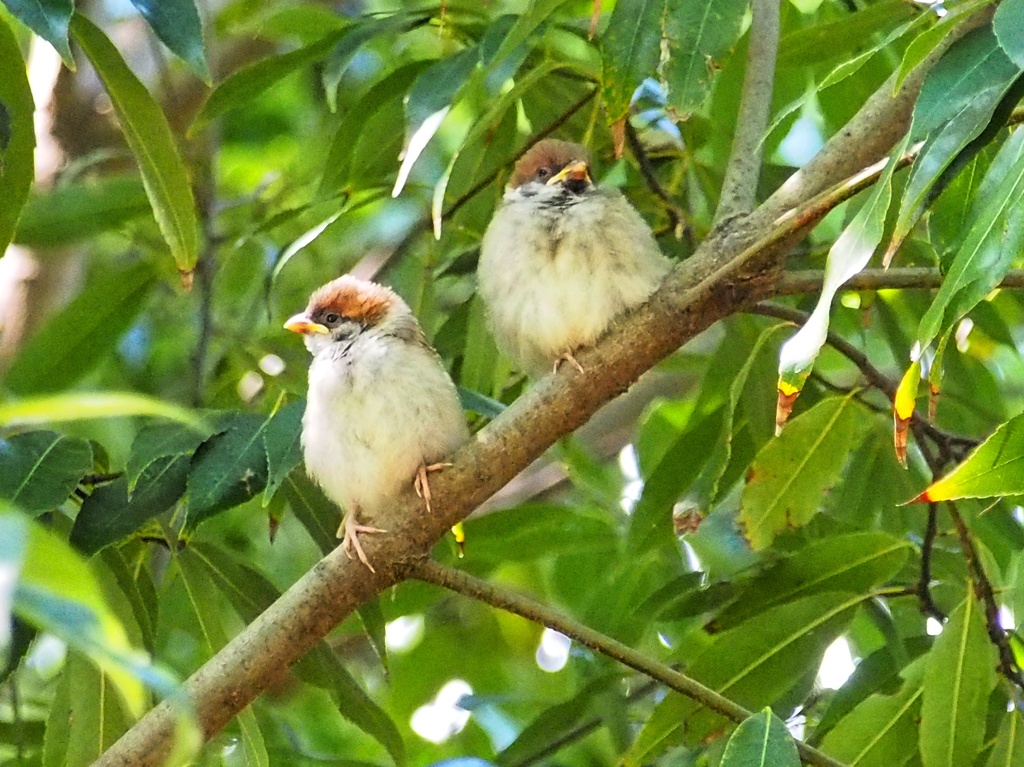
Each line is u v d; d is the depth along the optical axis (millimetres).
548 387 6738
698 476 8477
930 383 5801
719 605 8195
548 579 11727
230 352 10438
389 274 10812
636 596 9805
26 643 6535
